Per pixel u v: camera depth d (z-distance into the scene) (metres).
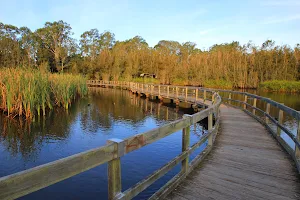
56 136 8.32
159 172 2.58
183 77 39.00
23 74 11.14
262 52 36.44
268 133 6.10
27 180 1.24
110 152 1.87
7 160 6.05
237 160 4.12
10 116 10.83
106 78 41.38
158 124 10.70
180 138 8.08
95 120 11.30
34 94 10.87
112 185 1.94
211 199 2.76
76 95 21.31
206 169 3.70
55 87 14.38
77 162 1.55
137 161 6.00
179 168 5.50
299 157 3.87
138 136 2.26
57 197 4.29
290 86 29.16
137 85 26.55
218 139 5.52
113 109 14.97
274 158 4.23
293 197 2.83
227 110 10.41
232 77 36.41
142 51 42.78
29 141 7.68
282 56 35.75
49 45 48.66
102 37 56.19
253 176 3.44
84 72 44.97
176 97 15.94
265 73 35.69
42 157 6.32
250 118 8.33
